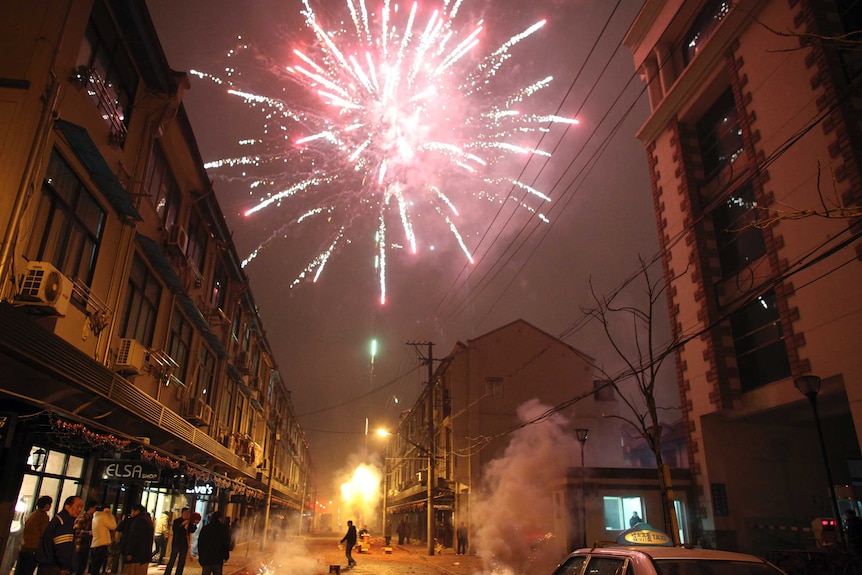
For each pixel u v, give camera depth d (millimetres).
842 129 15148
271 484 33219
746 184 19688
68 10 9570
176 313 16922
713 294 20703
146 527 10906
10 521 9164
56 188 9688
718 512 19594
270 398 39625
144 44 12258
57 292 8719
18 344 7664
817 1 16328
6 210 8289
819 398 16828
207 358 21062
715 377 19812
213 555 11859
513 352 35969
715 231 21438
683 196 22297
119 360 12055
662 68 24328
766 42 18062
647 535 8414
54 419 9023
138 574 10656
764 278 18516
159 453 13094
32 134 8727
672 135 23297
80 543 11531
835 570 11391
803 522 19625
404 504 51906
